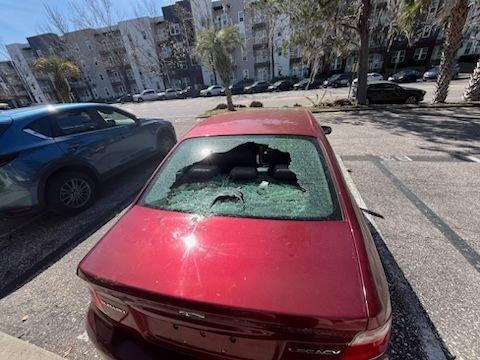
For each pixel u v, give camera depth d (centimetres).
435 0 855
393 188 383
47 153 340
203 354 117
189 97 3347
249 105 1525
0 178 301
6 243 329
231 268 118
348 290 103
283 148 194
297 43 1150
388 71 3094
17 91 4531
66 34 3744
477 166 438
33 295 242
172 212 164
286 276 112
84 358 180
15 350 188
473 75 990
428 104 1014
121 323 133
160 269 124
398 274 226
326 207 149
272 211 152
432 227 288
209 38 1258
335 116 996
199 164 210
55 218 378
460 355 161
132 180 496
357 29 1033
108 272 129
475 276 219
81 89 4369
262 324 99
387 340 103
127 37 3888
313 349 98
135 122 491
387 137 655
